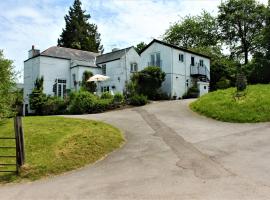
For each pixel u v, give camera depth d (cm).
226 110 1870
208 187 739
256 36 5300
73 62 4159
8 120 1855
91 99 2722
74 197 748
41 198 762
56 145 1258
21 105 3597
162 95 3659
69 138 1346
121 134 1498
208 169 893
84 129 1530
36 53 4294
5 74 1959
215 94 2395
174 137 1382
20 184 927
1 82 1922
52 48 4306
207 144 1216
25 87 4344
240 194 681
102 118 2048
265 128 1455
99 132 1466
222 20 5797
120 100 2781
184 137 1373
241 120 1678
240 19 5531
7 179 972
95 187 813
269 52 3934
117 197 721
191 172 876
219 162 957
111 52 4428
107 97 2911
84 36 7306
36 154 1166
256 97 2009
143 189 762
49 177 980
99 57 4531
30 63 4241
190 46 6300
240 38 5772
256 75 3856
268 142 1181
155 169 937
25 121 1773
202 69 4262
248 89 2309
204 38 6222
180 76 3959
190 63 4153
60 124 1659
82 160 1114
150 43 4097
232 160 970
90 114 2417
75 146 1240
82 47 7031
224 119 1756
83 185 844
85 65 4081
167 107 2452
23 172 1001
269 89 2234
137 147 1251
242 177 801
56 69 4100
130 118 1997
